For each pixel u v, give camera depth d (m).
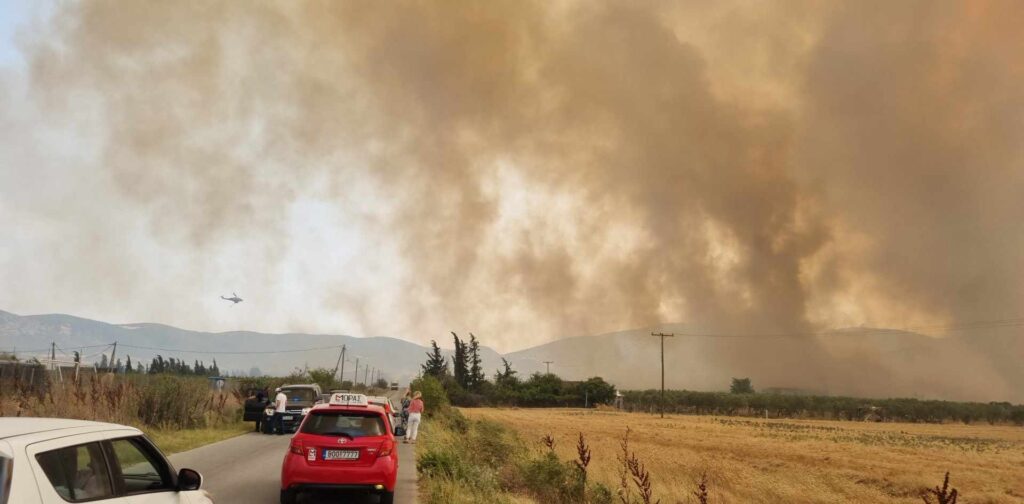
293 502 11.75
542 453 23.98
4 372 26.61
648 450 33.97
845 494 23.12
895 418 104.31
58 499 4.61
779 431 60.50
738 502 20.36
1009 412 102.75
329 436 11.68
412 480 15.89
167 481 6.25
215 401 31.91
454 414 42.75
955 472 28.12
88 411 21.20
